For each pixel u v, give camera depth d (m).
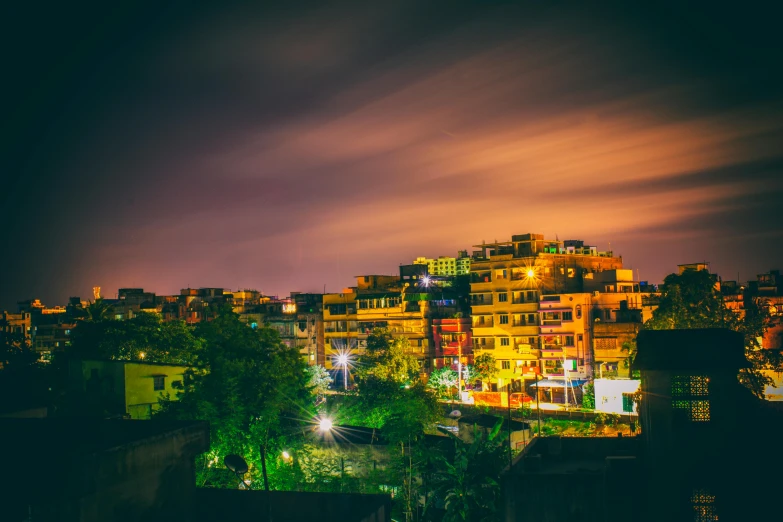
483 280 96.44
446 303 106.38
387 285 116.00
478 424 51.22
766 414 28.00
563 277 94.88
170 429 18.23
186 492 18.45
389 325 106.00
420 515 41.06
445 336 100.62
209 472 36.09
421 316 102.44
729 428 27.70
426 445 45.19
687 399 28.09
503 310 93.25
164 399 51.94
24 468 15.02
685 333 29.30
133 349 66.50
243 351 42.19
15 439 17.11
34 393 36.84
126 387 50.88
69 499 14.65
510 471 31.17
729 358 27.98
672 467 27.73
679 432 27.88
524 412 67.56
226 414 38.31
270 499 20.70
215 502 22.23
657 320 50.97
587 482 28.75
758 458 27.38
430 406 60.44
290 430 47.59
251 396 39.19
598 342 82.31
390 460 44.38
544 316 88.19
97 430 18.09
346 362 105.56
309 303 130.50
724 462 27.50
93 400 51.50
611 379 68.62
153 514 17.08
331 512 21.89
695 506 27.52
